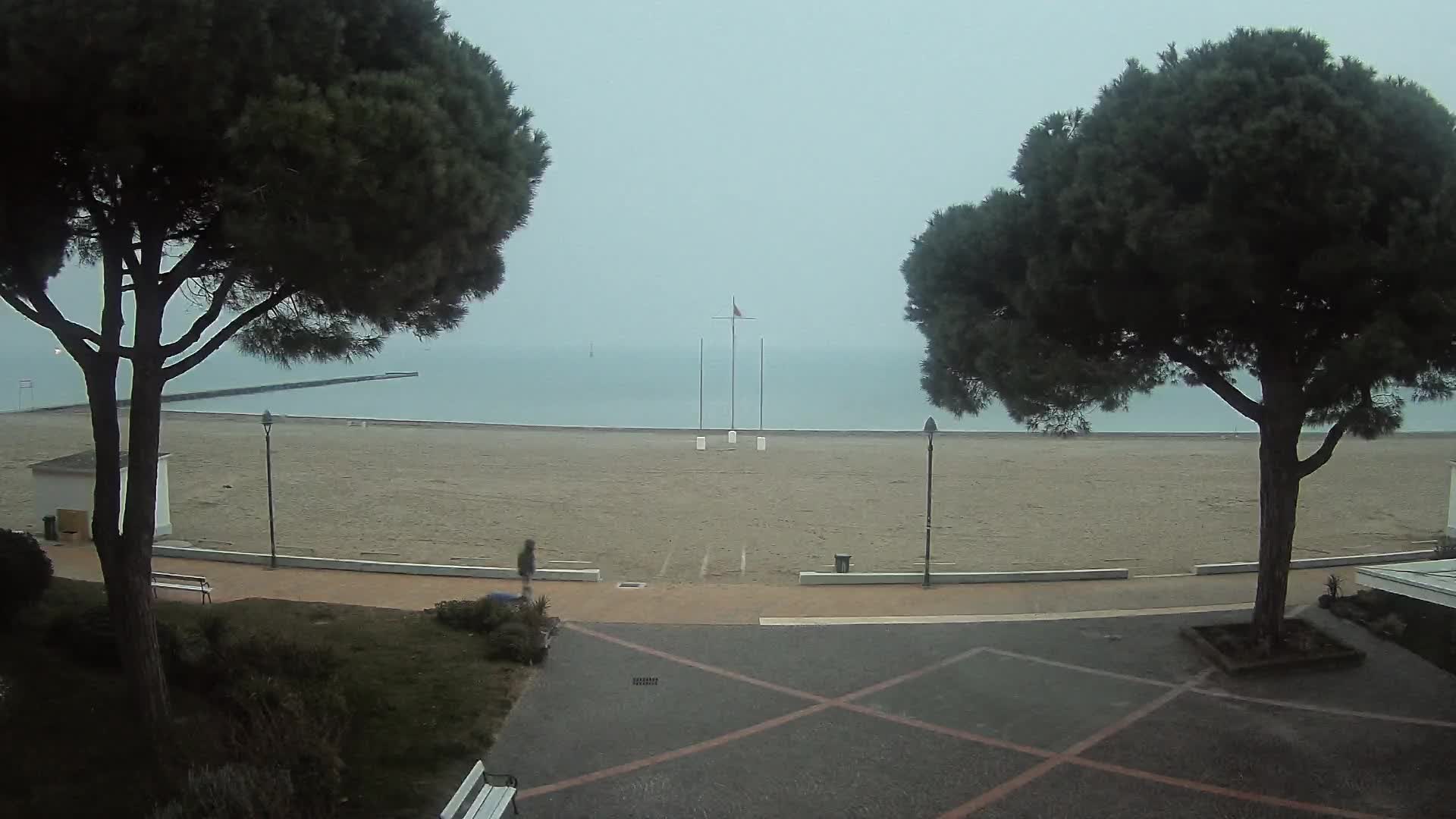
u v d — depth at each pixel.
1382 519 30.70
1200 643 14.12
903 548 25.97
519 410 86.12
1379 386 12.02
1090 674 13.23
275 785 7.50
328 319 11.66
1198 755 10.38
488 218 8.95
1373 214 11.36
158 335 8.91
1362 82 11.66
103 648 10.30
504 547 25.31
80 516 22.11
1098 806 9.17
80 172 8.27
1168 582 19.97
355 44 8.65
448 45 9.47
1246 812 9.02
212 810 6.98
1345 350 10.77
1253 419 13.68
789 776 9.88
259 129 7.19
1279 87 11.13
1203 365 13.35
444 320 11.74
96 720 9.05
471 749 10.20
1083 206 11.61
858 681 12.98
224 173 8.08
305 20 7.93
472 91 9.38
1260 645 13.59
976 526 29.41
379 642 13.60
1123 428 75.62
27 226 8.18
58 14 6.85
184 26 7.07
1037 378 13.39
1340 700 12.09
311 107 7.28
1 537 11.38
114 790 7.91
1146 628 15.62
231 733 8.68
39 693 9.38
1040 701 12.16
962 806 9.20
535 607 15.16
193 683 10.37
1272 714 11.61
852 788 9.59
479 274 11.34
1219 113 11.30
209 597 16.64
